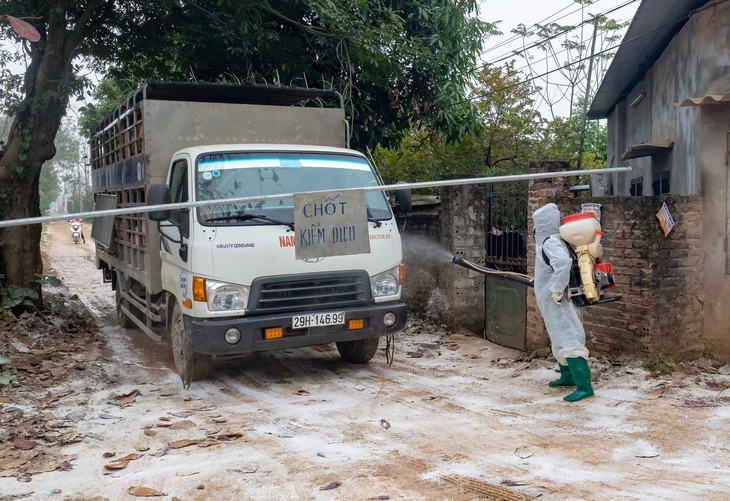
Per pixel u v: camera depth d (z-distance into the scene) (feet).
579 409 19.70
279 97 30.14
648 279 22.58
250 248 21.83
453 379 24.04
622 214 23.30
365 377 24.56
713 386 20.94
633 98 44.09
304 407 20.75
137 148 27.17
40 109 33.68
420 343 30.58
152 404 21.29
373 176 25.23
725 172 22.57
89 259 86.38
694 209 22.97
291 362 27.04
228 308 21.59
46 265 76.69
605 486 14.15
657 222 22.38
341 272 22.82
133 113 28.12
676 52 31.01
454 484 14.47
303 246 18.61
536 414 19.45
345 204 18.85
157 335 26.73
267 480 14.96
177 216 23.61
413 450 16.67
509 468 15.33
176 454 16.74
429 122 45.44
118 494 14.42
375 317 23.17
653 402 19.84
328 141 27.99
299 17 40.88
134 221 28.73
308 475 15.17
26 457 16.53
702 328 23.31
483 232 32.17
